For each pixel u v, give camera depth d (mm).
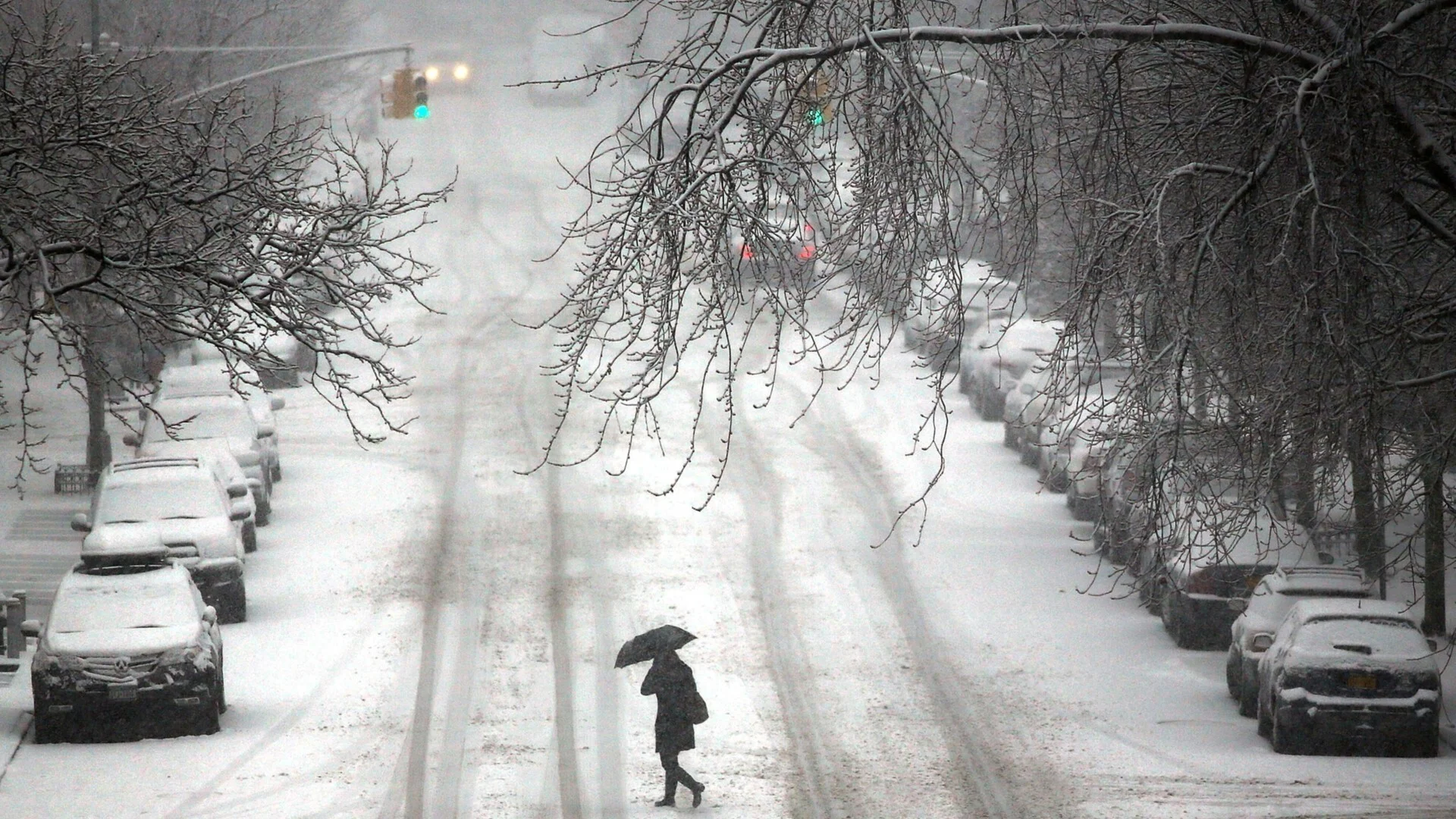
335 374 59688
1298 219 44344
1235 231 46156
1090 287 45531
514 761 68500
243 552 102188
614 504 119812
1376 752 70438
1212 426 50469
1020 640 89750
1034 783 65750
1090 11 49750
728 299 42438
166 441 118812
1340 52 42156
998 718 75688
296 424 147000
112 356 144250
